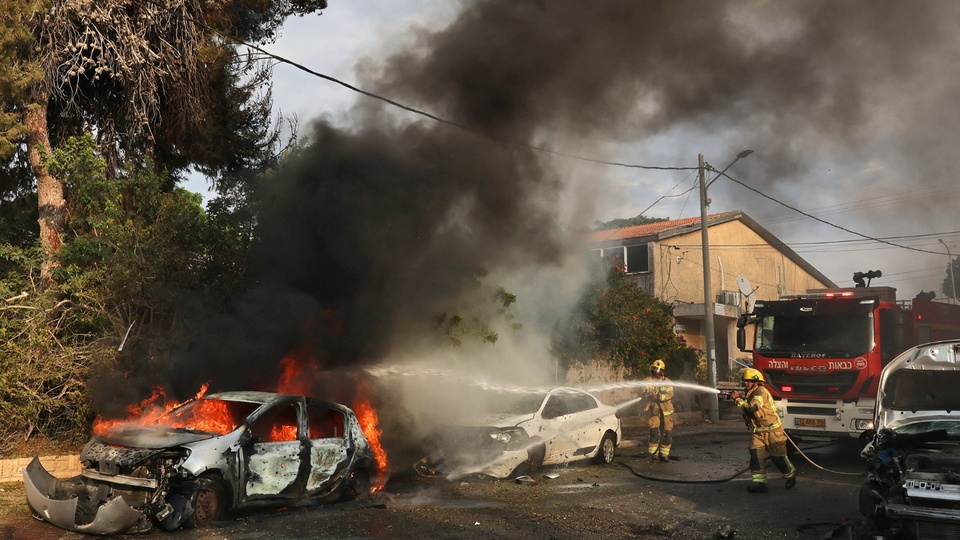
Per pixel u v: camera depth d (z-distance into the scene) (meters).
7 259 12.36
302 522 8.12
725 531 7.87
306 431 9.15
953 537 6.53
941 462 6.96
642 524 8.41
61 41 13.38
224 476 7.99
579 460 13.31
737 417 25.50
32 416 10.81
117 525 7.19
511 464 11.29
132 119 14.52
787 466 10.84
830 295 14.09
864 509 7.30
